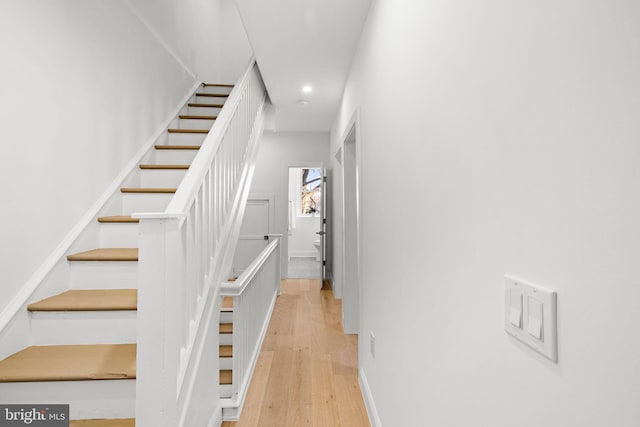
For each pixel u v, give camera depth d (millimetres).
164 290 1143
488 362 679
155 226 1148
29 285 1650
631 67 375
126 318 1638
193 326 1490
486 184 692
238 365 2020
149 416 1130
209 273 1773
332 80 3309
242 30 5461
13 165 1584
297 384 2328
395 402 1423
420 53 1118
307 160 5660
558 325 484
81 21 2066
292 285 5531
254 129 3297
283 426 1872
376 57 1894
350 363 2656
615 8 396
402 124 1339
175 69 3480
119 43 2482
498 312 644
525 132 564
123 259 1887
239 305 2051
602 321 409
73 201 1999
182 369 1341
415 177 1166
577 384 448
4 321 1498
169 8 3393
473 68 749
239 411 1964
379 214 1785
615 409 391
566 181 471
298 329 3438
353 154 3518
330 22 2291
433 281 988
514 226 594
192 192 1471
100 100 2258
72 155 1990
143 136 2830
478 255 722
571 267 461
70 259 1870
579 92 450
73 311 1620
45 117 1779
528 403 551
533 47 546
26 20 1652
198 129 3410
